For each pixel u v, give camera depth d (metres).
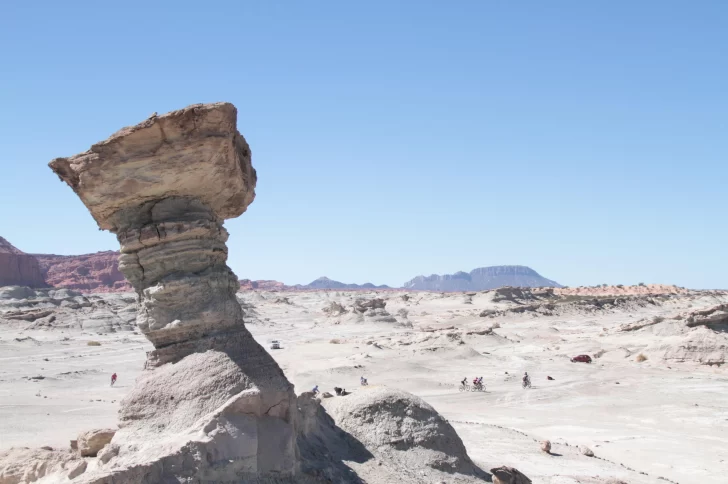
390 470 19.73
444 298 166.00
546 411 42.81
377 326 109.81
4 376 51.38
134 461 14.42
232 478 14.92
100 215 17.33
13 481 16.58
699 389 48.94
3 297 136.25
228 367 16.48
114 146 16.17
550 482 23.27
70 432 31.02
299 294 195.00
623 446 33.16
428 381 53.41
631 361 63.28
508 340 81.31
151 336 17.31
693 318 65.56
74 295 150.12
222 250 17.84
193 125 16.03
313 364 60.97
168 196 17.09
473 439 31.17
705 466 29.52
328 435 20.55
